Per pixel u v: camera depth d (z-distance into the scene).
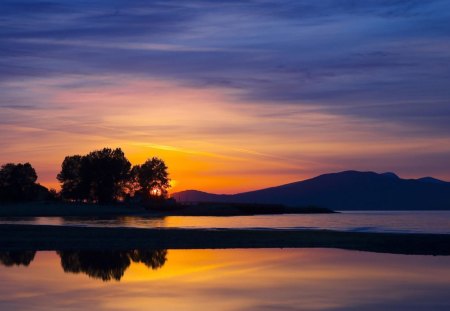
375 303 22.50
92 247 44.91
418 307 21.81
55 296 23.84
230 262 35.62
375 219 139.75
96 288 25.89
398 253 41.06
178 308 21.53
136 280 28.31
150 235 53.78
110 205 177.38
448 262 35.69
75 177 188.25
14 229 59.66
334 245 46.28
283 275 30.06
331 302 22.69
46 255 39.78
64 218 123.75
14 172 186.88
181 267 33.28
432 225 97.38
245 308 21.55
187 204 186.25
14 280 28.31
